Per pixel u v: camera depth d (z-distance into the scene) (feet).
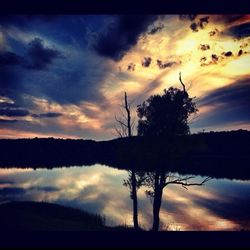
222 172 236.22
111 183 239.91
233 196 161.07
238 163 276.82
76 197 166.61
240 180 211.82
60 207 93.45
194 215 115.96
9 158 497.46
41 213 77.71
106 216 111.24
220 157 298.15
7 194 163.63
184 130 60.75
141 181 63.46
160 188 62.18
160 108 61.16
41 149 578.66
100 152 580.30
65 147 606.96
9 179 241.14
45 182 231.71
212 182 204.74
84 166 412.36
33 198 153.79
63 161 504.02
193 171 219.41
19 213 64.69
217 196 161.48
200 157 291.99
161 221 104.37
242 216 113.70
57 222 62.34
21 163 447.83
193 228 94.38
